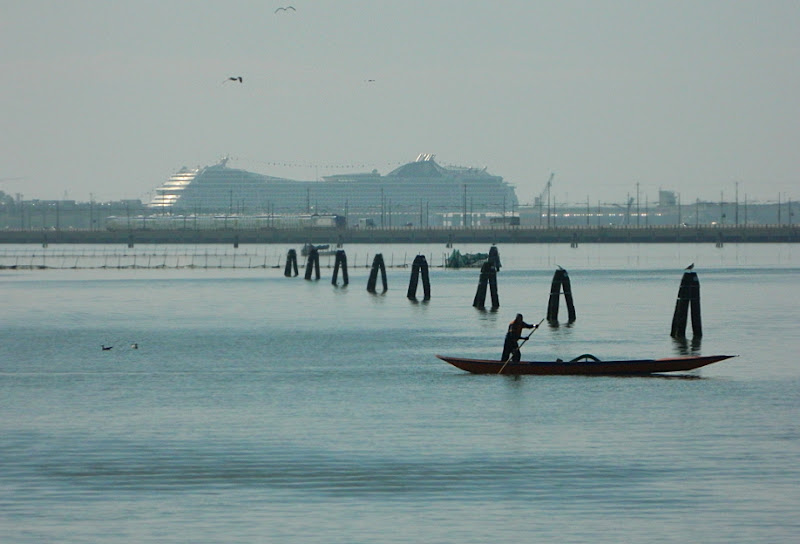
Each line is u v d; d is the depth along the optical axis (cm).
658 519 11738
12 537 11275
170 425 16425
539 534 11306
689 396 18550
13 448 14925
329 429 16062
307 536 11288
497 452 14538
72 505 12319
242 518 11856
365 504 12319
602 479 13200
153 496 12644
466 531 11406
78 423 16612
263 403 18275
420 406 17862
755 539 11144
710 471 13500
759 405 17688
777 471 13488
